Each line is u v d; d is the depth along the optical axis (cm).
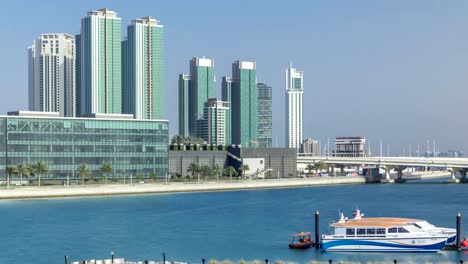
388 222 13762
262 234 16825
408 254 13200
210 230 17688
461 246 13575
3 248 14450
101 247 14625
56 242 15338
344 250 13575
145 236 16400
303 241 14400
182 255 13575
